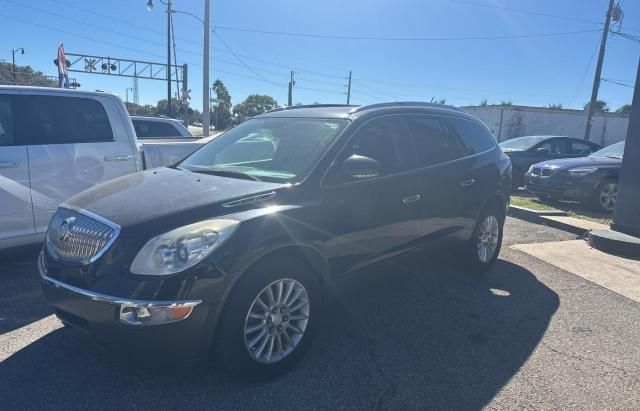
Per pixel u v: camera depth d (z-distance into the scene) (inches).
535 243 269.0
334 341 142.6
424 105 184.1
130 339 104.3
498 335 151.0
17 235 192.9
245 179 137.6
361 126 150.5
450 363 132.6
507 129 1253.7
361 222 141.3
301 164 138.6
